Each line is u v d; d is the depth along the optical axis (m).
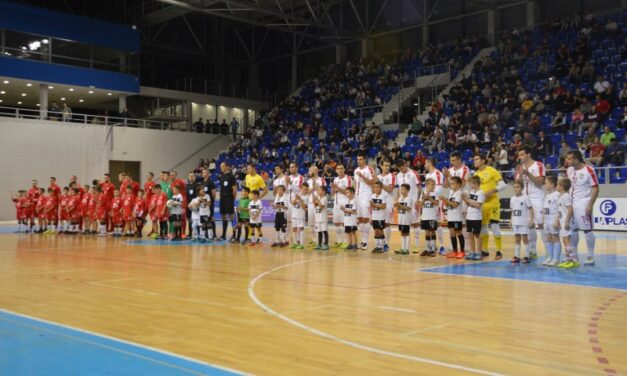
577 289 8.24
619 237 17.86
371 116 32.31
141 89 35.47
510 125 25.02
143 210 19.41
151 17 34.53
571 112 23.59
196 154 37.28
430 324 6.00
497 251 12.14
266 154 32.81
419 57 33.53
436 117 27.86
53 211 22.03
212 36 40.88
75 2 38.72
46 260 12.23
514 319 6.23
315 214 14.63
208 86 39.91
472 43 31.88
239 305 7.08
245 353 4.91
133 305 7.10
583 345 5.14
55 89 33.69
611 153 20.25
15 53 30.78
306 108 35.56
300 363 4.61
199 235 17.56
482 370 4.41
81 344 5.22
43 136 31.64
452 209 12.38
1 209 30.19
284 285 8.66
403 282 8.94
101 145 33.59
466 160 24.09
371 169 14.48
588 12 29.81
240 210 16.41
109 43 34.16
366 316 6.41
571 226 10.78
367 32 37.56
